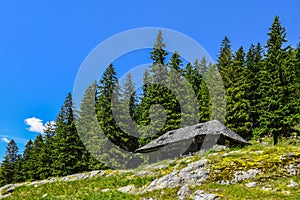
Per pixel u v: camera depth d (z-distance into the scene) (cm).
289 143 3588
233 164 2017
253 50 6406
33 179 5547
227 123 4338
